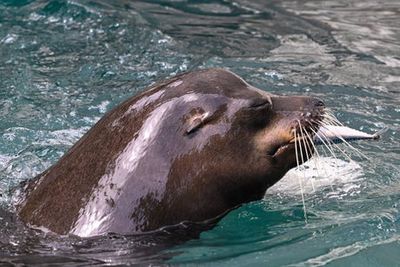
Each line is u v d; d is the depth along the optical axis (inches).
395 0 1836.9
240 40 1530.5
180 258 837.2
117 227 836.6
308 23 1657.2
